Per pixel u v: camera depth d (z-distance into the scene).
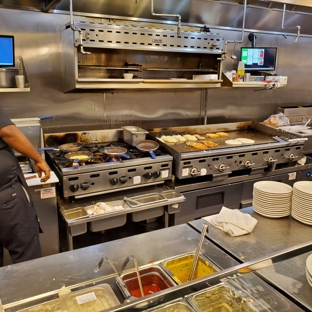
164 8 2.96
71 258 1.29
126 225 2.88
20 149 1.86
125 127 3.02
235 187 2.96
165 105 3.38
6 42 2.45
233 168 2.86
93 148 2.80
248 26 3.58
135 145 2.79
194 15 3.16
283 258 1.17
